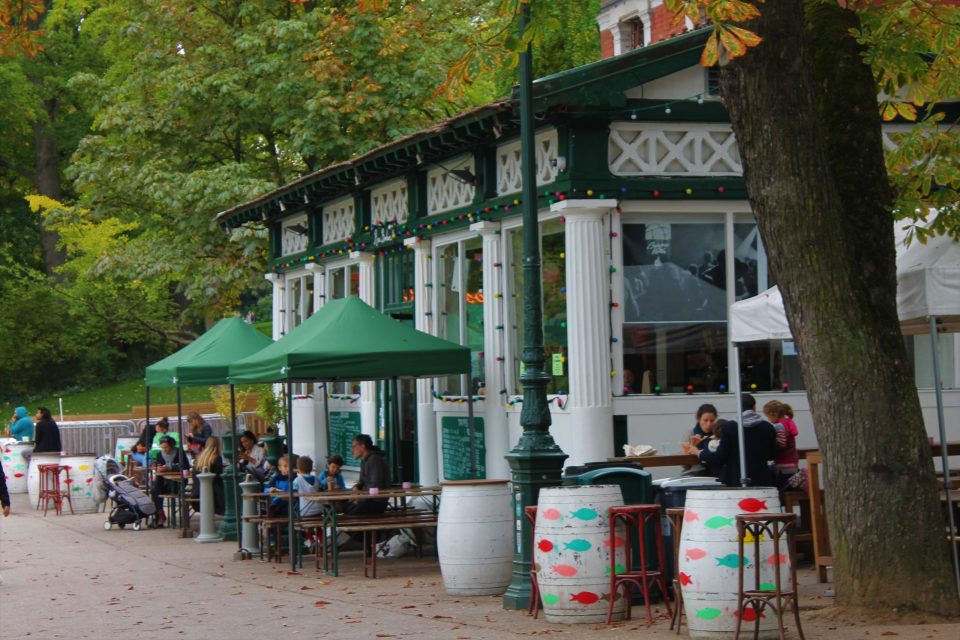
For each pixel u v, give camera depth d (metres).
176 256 32.47
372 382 22.14
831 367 10.46
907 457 10.38
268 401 25.75
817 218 10.43
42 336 51.62
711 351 15.88
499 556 13.49
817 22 11.20
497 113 15.97
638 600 11.93
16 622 12.95
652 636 10.38
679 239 15.84
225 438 22.19
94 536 22.52
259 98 31.62
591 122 15.49
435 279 19.66
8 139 54.78
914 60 11.95
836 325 10.46
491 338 17.73
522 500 12.27
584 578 11.19
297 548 16.97
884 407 10.41
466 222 18.41
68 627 12.48
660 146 15.82
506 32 10.98
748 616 9.79
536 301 12.41
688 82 15.85
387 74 30.39
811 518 13.42
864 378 10.41
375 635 11.12
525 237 12.44
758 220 10.66
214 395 31.58
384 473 17.28
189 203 32.03
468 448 18.44
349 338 16.52
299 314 25.91
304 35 30.73
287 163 34.12
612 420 15.48
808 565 14.24
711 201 15.83
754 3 10.28
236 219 27.73
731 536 9.91
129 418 39.06
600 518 11.29
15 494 33.31
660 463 14.41
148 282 36.31
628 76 15.40
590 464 12.77
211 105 32.38
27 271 53.81
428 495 17.67
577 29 22.59
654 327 15.71
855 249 10.75
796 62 10.40
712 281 15.91
